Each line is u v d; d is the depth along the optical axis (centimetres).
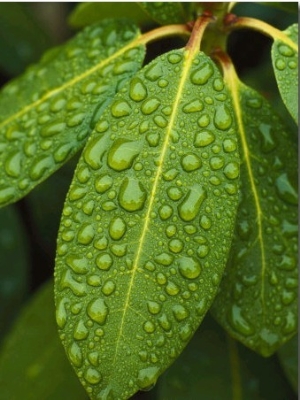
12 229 35
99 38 28
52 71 28
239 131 26
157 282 23
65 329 23
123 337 23
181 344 23
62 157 26
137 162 24
